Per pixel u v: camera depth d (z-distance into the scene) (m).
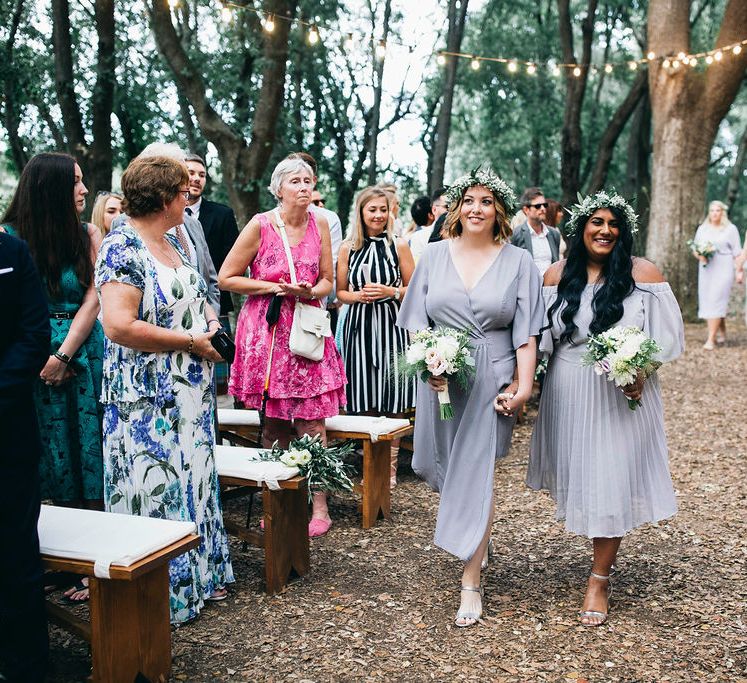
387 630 3.57
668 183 15.64
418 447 3.93
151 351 3.46
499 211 3.77
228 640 3.47
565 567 4.30
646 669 3.22
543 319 3.75
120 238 3.39
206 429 3.71
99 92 13.87
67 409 3.84
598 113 29.77
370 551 4.57
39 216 3.74
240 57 15.80
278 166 4.60
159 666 3.09
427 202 7.51
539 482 3.99
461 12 18.62
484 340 3.72
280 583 3.98
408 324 3.93
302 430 4.82
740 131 37.53
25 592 2.81
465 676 3.17
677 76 15.23
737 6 14.71
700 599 3.87
